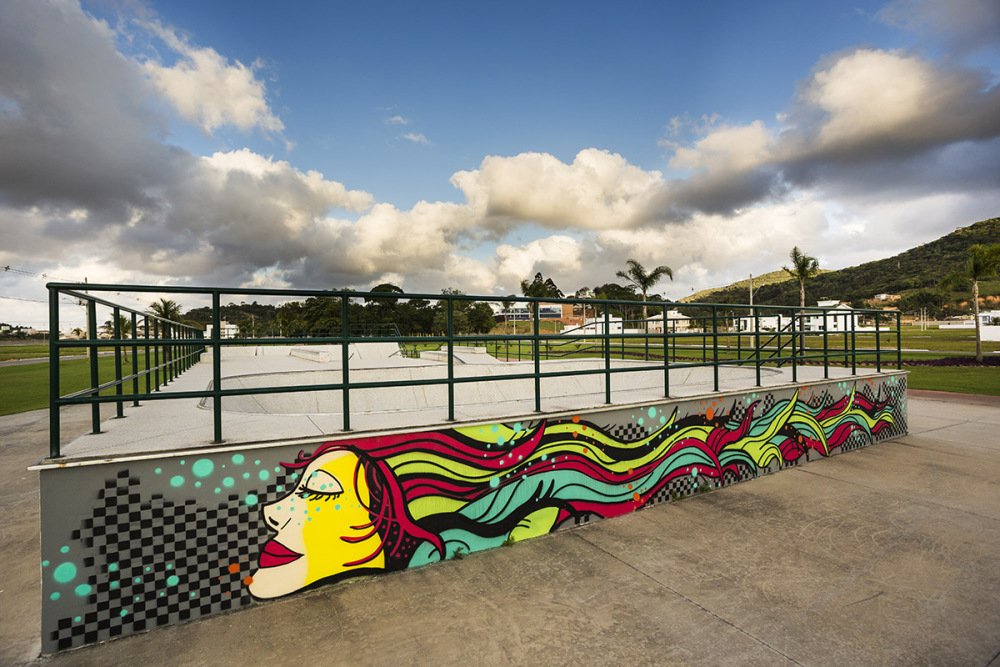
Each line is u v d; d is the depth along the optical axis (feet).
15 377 70.69
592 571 13.39
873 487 20.42
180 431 13.01
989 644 10.19
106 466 10.61
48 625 10.16
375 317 185.88
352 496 12.83
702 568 13.55
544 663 9.62
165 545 11.03
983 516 17.25
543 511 15.83
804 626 10.85
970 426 32.40
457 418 14.85
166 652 10.03
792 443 23.56
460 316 204.44
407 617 11.21
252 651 10.02
